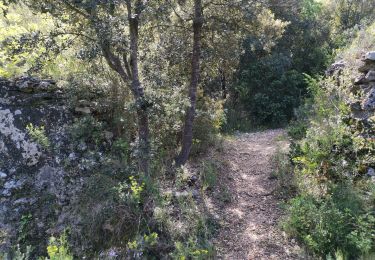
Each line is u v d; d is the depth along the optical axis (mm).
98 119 6227
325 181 5574
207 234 5113
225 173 6977
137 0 5180
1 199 5195
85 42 5379
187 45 6961
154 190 5340
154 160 6086
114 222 4965
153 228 4938
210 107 8141
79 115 6031
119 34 5031
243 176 6996
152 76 5926
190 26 6996
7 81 5723
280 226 5289
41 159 5543
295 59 15766
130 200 5039
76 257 4742
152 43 6488
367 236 4500
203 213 5488
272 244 5020
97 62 6203
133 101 5480
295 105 13883
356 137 5836
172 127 6871
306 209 5102
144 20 5414
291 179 6316
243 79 14336
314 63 15750
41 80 6012
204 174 6395
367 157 5641
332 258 4516
